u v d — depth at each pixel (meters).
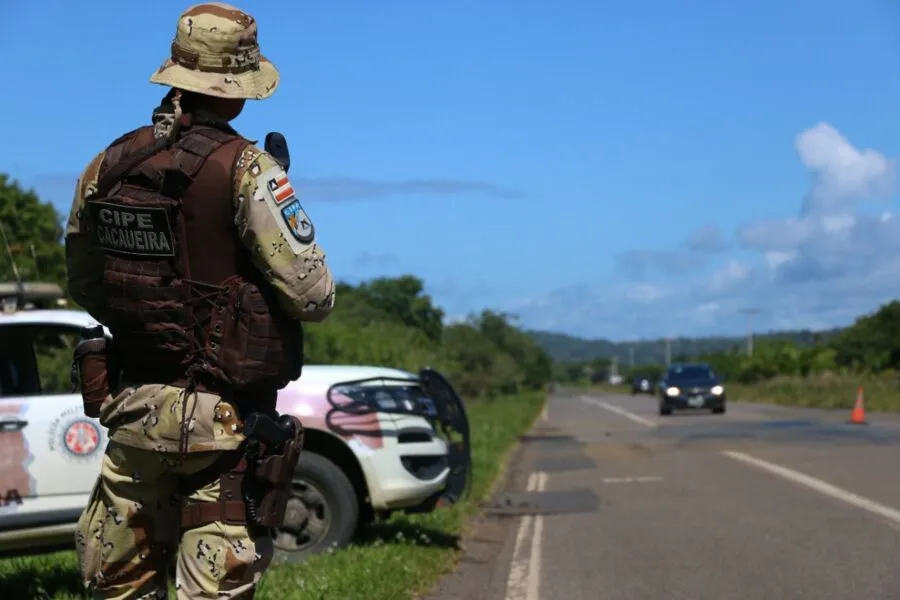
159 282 3.14
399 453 7.60
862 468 13.44
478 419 28.55
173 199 3.13
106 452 3.35
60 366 7.16
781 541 8.62
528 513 10.89
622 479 13.69
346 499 7.49
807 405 38.06
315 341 21.14
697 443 18.97
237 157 3.16
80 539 3.40
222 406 3.19
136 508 3.30
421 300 75.62
